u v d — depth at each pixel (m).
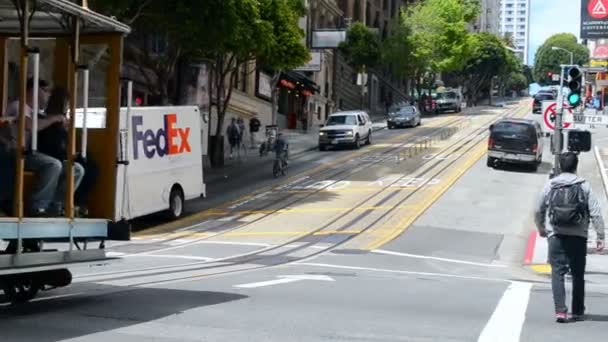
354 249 19.86
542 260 18.91
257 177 34.62
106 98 9.85
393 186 31.28
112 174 9.82
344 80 78.69
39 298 10.76
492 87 127.75
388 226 23.53
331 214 25.48
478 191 30.30
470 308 10.83
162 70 31.58
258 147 46.53
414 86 94.94
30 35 9.84
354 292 12.23
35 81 8.59
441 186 31.12
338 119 46.22
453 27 80.38
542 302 11.52
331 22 72.81
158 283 12.66
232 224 23.98
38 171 9.05
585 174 35.38
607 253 19.67
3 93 10.02
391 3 97.62
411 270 16.78
